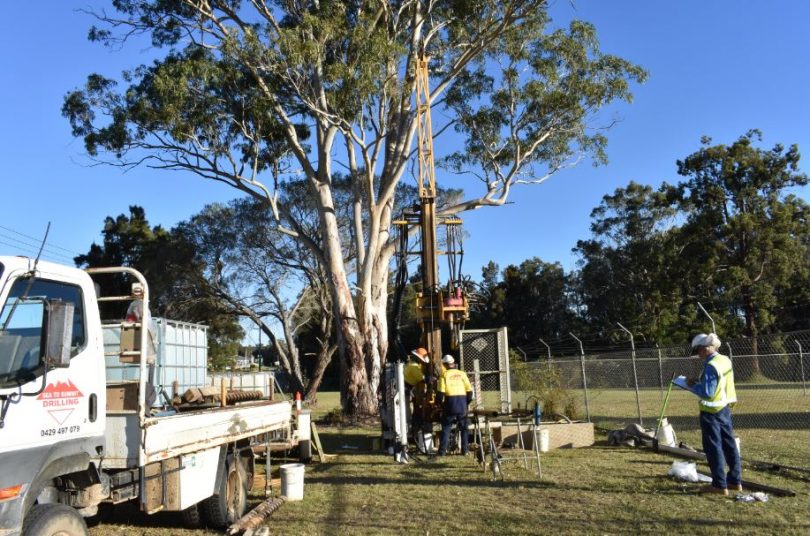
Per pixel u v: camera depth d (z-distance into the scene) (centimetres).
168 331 1053
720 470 872
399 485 1028
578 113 2364
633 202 5625
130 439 603
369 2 2094
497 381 1505
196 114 2227
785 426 1608
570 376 2062
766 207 4394
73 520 508
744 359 2366
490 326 6562
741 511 779
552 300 6531
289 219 2541
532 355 6078
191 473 712
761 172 4384
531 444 1352
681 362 2184
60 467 516
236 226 4125
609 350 5053
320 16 2047
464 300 1465
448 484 1023
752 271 4428
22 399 480
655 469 1088
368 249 2412
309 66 2086
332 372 6462
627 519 761
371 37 2000
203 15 2173
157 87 2083
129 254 4619
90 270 611
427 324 1452
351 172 2588
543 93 2305
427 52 2383
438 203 3800
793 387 2320
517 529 736
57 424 512
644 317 4994
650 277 5062
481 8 2217
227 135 2364
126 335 614
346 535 735
